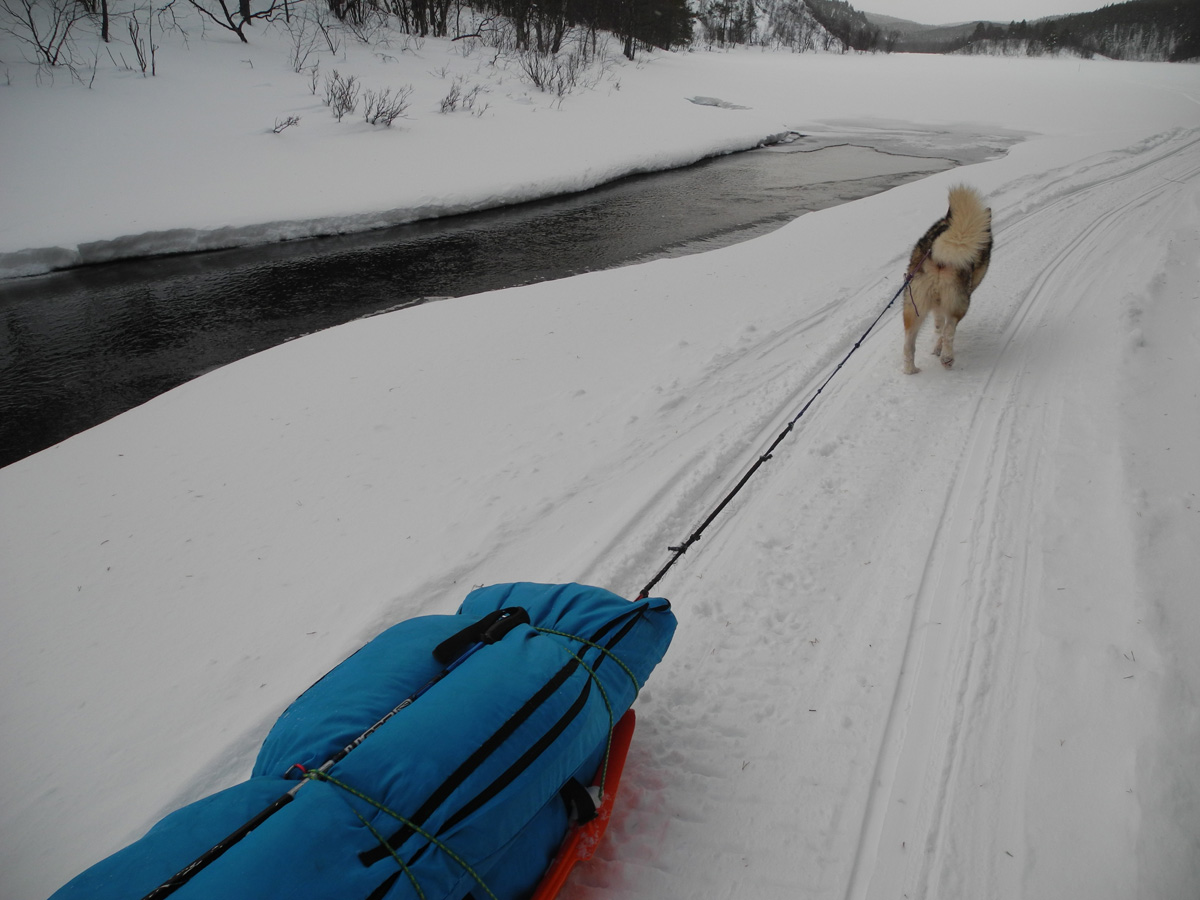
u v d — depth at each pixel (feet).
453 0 89.25
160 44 58.34
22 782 9.29
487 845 5.46
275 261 34.58
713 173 54.65
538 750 5.90
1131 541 10.42
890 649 9.74
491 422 17.57
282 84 57.47
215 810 5.07
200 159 43.93
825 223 36.06
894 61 169.68
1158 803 7.11
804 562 11.65
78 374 23.36
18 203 36.70
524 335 23.08
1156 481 11.62
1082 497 11.92
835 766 8.31
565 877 6.56
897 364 18.56
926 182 44.09
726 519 13.05
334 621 11.56
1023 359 17.76
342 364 21.95
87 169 40.75
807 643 10.07
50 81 49.06
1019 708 8.57
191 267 33.71
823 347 19.80
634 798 8.14
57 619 12.21
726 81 100.42
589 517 13.51
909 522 12.26
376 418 18.25
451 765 5.49
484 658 6.43
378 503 14.65
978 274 18.57
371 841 4.99
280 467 16.33
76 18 56.75
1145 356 16.14
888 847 7.38
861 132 72.38
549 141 56.75
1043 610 9.85
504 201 45.78
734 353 20.04
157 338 25.98
